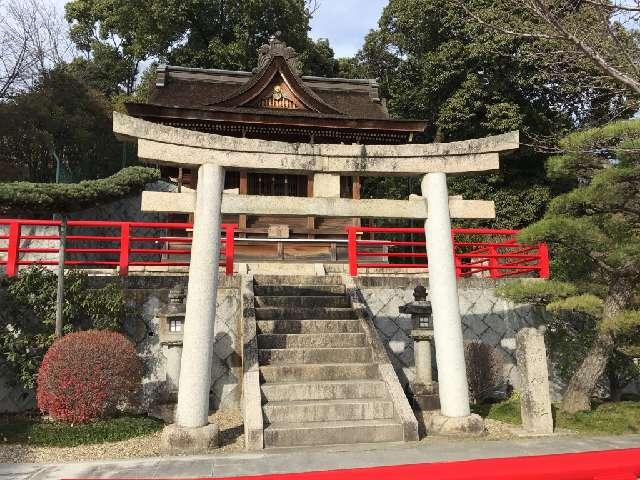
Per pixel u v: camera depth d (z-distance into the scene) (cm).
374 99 2055
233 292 915
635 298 855
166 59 2812
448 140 2298
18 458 577
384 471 237
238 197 706
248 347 767
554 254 1232
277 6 2711
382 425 656
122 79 3481
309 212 723
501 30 957
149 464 543
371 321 884
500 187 2120
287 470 514
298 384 714
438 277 737
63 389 634
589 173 892
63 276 773
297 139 1650
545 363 758
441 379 717
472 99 2120
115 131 650
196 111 1484
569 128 1973
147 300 859
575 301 797
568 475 237
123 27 2852
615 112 1316
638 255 783
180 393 636
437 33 2369
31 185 1398
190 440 608
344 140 1667
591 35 901
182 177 1625
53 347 667
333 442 641
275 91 1756
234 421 761
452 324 722
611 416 789
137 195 1864
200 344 638
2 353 732
